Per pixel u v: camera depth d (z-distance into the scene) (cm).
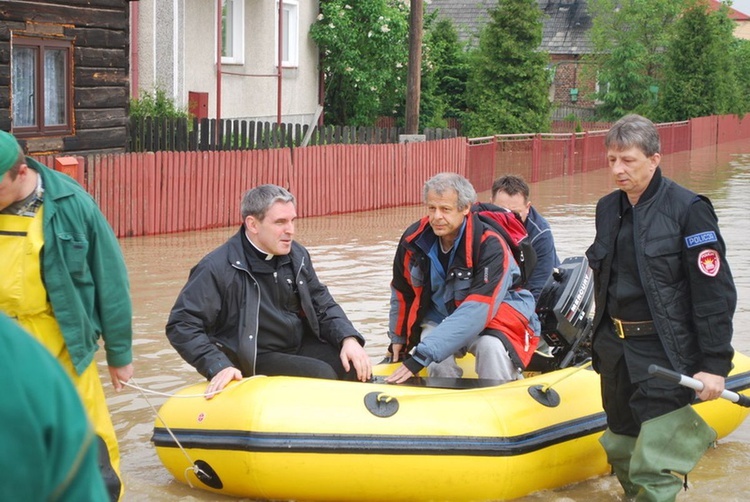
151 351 759
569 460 527
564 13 4712
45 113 1284
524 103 3155
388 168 1784
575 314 617
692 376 466
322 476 476
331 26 2405
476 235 550
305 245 1302
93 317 421
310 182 1617
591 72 4350
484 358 558
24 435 160
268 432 473
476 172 2058
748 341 809
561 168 2478
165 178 1360
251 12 2197
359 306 927
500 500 502
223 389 497
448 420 492
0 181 389
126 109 1412
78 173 1234
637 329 473
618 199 483
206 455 488
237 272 525
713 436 479
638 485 482
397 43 2517
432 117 2912
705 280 454
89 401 418
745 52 4659
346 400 488
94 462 170
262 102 2269
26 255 403
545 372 633
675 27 4047
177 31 1912
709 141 3806
